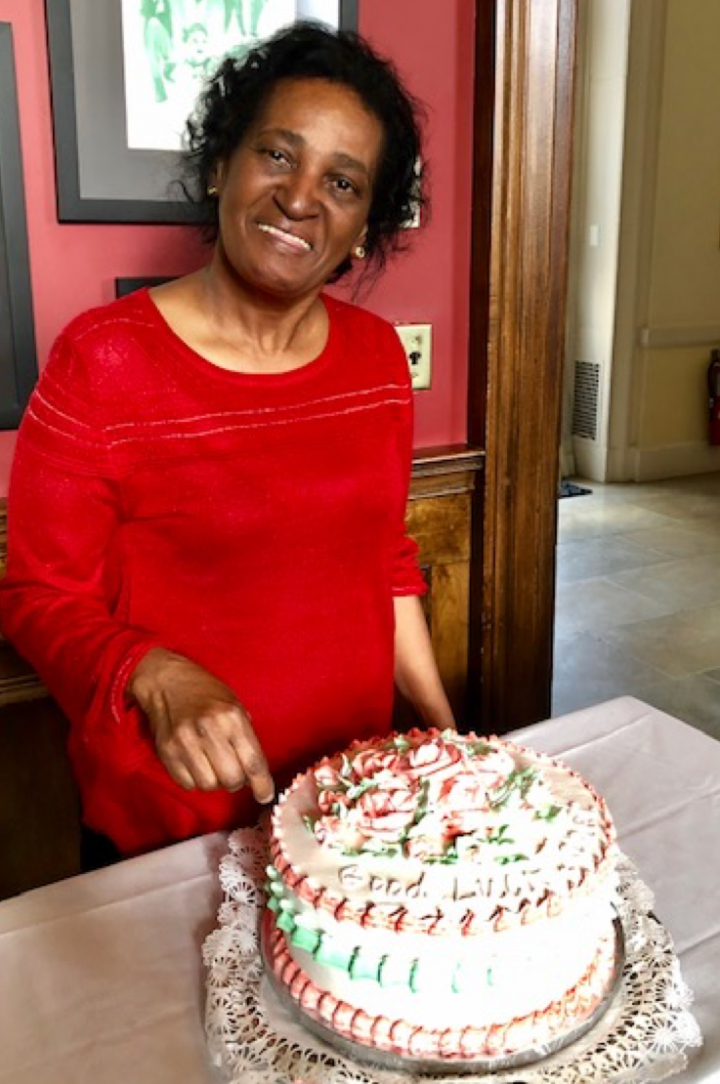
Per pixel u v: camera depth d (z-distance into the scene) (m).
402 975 0.76
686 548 4.19
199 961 0.88
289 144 1.01
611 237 4.77
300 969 0.83
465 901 0.76
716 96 4.71
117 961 0.88
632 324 4.91
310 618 1.16
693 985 0.85
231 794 1.14
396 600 1.30
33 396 1.08
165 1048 0.79
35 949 0.89
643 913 0.92
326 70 1.03
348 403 1.18
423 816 0.84
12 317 1.46
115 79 1.45
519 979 0.77
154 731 0.93
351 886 0.78
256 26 1.52
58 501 1.05
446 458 1.81
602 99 4.62
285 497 1.12
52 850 1.68
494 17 1.66
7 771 1.62
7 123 1.39
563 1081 0.74
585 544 4.24
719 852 1.02
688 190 4.79
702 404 5.22
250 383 1.11
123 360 1.06
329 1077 0.74
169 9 1.45
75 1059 0.78
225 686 0.94
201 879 0.99
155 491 1.09
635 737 1.23
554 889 0.78
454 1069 0.75
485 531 1.90
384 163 1.11
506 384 1.84
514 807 0.86
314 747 1.20
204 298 1.12
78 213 1.46
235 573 1.13
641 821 1.07
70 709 1.04
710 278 5.00
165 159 1.50
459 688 2.01
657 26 4.45
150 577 1.12
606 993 0.82
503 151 1.72
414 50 1.67
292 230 1.02
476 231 1.78
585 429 5.18
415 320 1.80
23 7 1.38
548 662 2.07
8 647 1.54
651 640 3.34
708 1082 0.75
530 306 1.82
